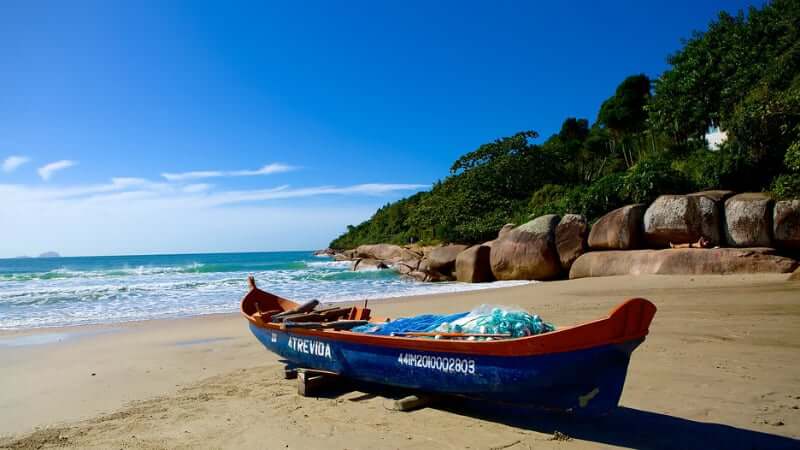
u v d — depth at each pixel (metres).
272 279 26.77
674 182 18.44
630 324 3.90
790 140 15.91
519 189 34.00
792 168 14.30
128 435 4.57
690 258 14.81
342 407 5.14
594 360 3.89
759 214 14.48
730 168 17.22
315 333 5.86
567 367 3.93
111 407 5.52
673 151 24.88
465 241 29.97
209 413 5.11
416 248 34.72
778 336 7.08
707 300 10.32
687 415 4.46
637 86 34.31
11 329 11.16
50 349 8.84
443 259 25.30
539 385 4.08
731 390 5.01
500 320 4.80
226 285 23.25
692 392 5.02
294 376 6.43
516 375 4.13
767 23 21.66
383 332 5.78
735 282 12.46
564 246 19.91
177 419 4.97
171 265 49.47
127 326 11.37
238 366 7.21
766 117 16.27
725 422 4.25
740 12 23.50
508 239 21.91
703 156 20.11
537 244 20.64
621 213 17.72
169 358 7.87
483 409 4.92
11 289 21.72
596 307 10.89
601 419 4.48
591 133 40.75
